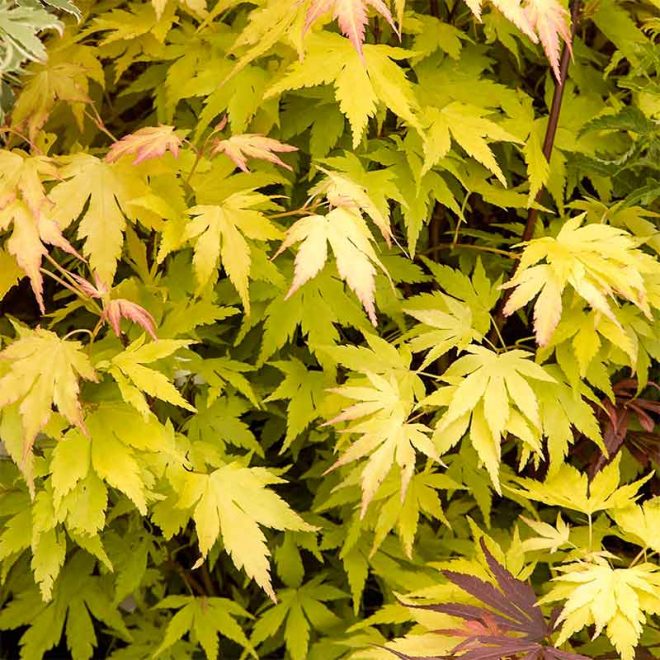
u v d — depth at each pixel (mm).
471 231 1529
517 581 1388
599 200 1558
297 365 1487
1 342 1434
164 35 1474
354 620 1515
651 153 1480
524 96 1520
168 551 1520
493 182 1523
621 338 1426
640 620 1358
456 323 1438
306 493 1563
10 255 1401
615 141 1517
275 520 1404
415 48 1491
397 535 1508
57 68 1464
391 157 1478
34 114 1453
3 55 1420
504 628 1367
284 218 1507
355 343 1543
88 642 1490
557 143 1505
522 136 1491
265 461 1553
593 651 1423
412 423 1443
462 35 1499
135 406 1371
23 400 1358
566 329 1438
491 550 1435
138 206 1404
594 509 1427
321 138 1478
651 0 1517
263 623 1493
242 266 1394
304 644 1488
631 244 1417
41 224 1372
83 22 1518
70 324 1527
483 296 1480
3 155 1391
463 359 1415
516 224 1521
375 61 1427
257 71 1466
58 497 1366
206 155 1454
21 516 1410
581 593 1365
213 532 1396
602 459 1472
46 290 1543
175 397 1375
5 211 1372
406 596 1411
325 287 1471
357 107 1411
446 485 1449
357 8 1361
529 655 1348
